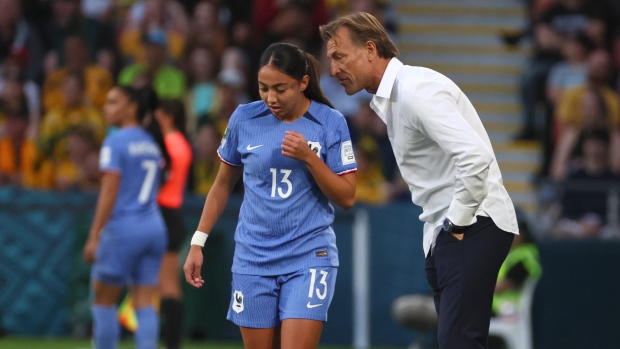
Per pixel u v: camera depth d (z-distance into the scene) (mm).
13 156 40000
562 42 45750
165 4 45438
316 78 17109
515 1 50906
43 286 35000
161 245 26031
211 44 44219
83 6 45938
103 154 25109
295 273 16797
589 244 32938
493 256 16297
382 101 16766
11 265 35031
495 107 48156
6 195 35188
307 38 45406
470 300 16219
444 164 16484
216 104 40719
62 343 33469
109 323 25438
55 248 35000
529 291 29750
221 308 34812
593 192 35625
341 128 17031
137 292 26016
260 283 16938
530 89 45875
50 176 38938
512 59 49375
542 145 44344
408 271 34406
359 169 39062
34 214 35125
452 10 50562
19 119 40531
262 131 17000
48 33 45188
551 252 33031
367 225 34750
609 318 32656
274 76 16328
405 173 17016
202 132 37750
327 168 16484
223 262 34781
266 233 16906
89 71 42094
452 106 15969
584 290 32812
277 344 17297
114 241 25234
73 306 34875
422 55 49469
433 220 16828
